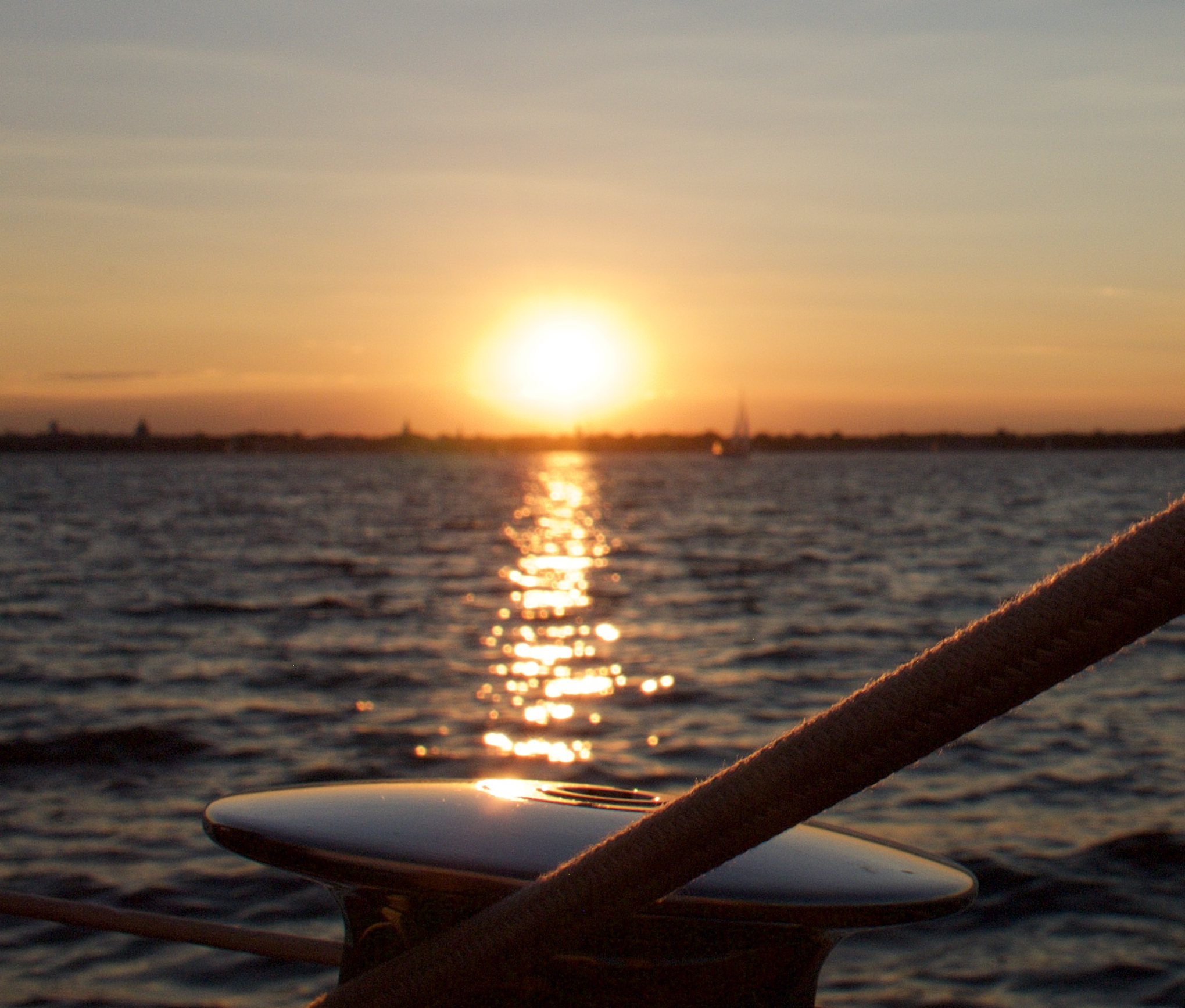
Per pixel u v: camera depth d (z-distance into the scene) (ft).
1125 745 28.84
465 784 4.06
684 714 36.99
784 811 2.46
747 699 39.40
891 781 25.80
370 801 3.77
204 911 18.56
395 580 84.53
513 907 2.84
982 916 18.26
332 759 30.71
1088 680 37.40
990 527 141.28
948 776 26.27
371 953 3.44
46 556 105.19
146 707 36.99
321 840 3.39
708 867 2.58
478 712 37.14
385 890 3.29
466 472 545.85
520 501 237.04
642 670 45.50
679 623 59.52
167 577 85.30
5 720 34.32
